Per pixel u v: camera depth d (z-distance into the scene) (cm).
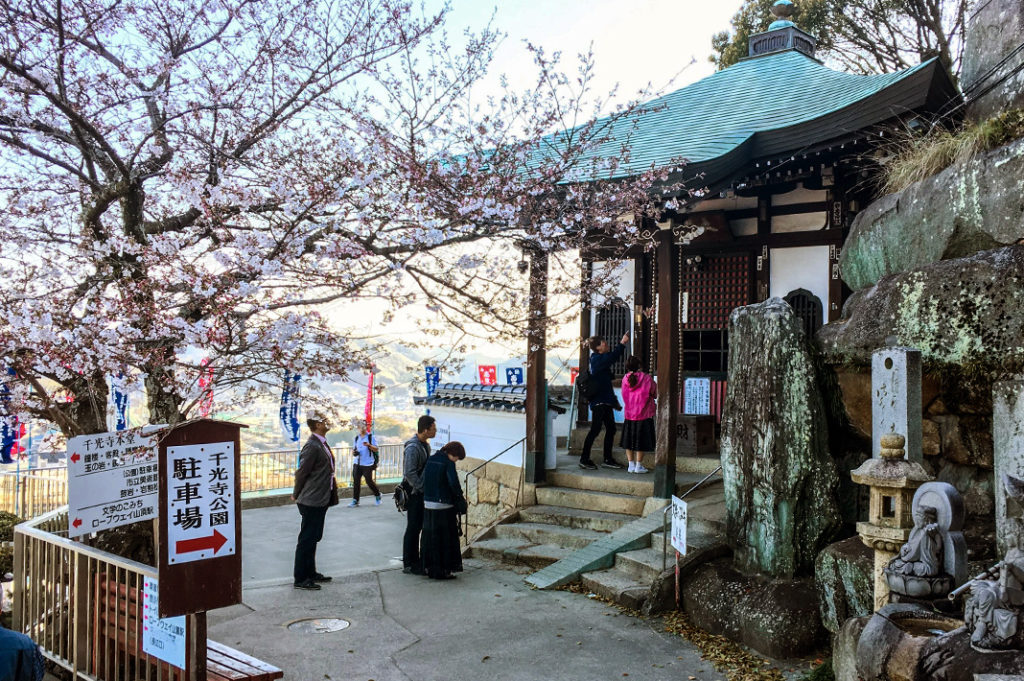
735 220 1180
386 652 633
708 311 1202
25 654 390
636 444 1040
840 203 1066
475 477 1211
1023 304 545
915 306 611
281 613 730
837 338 687
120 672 555
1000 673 362
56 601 611
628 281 1259
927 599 454
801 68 1219
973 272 579
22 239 542
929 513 460
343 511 1517
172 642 493
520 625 698
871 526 495
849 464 727
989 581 388
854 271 833
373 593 795
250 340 512
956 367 589
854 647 470
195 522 479
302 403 541
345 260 556
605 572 818
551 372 1520
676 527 714
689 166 859
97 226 589
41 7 559
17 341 461
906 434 534
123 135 607
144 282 505
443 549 848
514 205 630
